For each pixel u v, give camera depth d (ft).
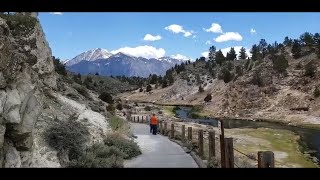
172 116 299.58
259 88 384.68
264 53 535.60
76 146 51.47
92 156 51.34
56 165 45.98
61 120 58.54
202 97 536.83
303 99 337.52
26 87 39.29
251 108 364.38
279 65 404.57
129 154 65.57
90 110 94.79
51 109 64.75
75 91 112.88
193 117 341.00
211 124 229.45
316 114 299.17
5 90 35.32
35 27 75.36
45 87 74.84
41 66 80.23
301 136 189.78
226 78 530.68
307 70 374.22
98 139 65.67
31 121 39.45
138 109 332.60
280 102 353.92
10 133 36.96
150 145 84.07
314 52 428.97
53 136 49.98
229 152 45.14
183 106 505.25
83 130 59.77
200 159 59.47
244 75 424.46
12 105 35.45
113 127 86.07
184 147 78.69
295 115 309.63
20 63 38.93
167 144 86.28
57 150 48.75
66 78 127.24
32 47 69.77
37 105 41.52
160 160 62.08
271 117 323.37
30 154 41.78
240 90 395.34
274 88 379.96
